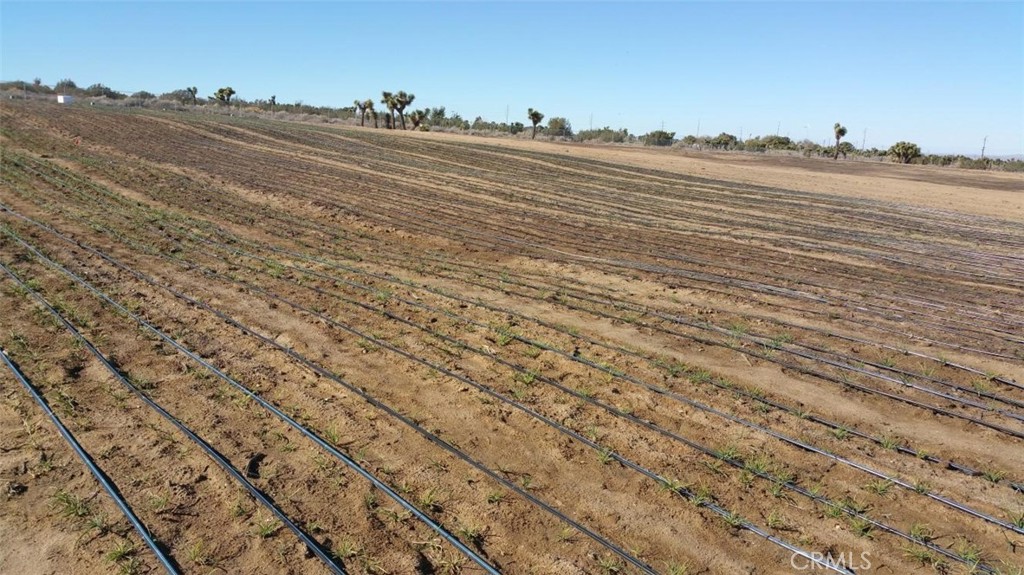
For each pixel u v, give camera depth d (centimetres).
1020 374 891
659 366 878
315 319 1024
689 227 1998
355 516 562
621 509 582
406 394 782
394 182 2677
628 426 725
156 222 1686
